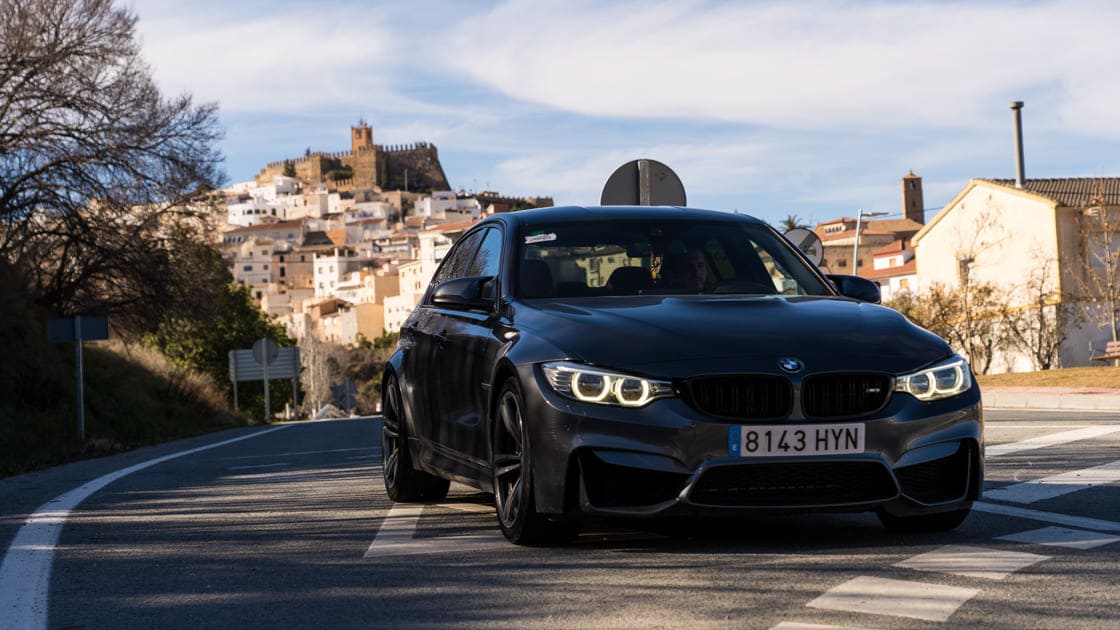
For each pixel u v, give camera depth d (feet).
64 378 82.94
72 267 97.55
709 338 16.76
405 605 13.89
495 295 20.40
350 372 540.11
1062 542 16.79
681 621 12.47
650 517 16.06
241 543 19.62
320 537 19.88
